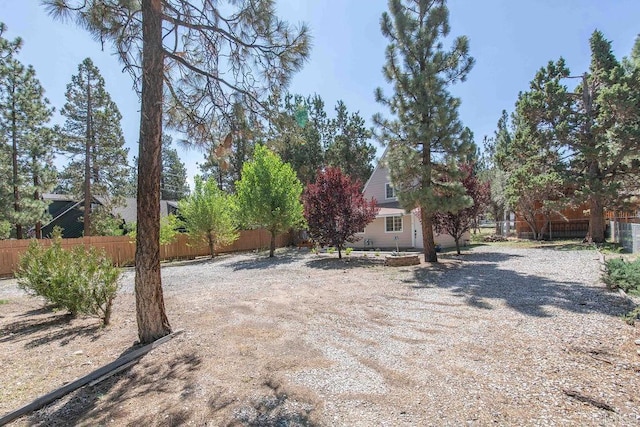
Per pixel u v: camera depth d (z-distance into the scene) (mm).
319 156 24656
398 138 10961
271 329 4715
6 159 15695
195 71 4699
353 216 13469
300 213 15922
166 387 3146
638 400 2527
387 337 4258
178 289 8258
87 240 14703
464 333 4242
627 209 13383
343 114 27656
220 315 5504
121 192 20828
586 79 13688
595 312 4734
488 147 31719
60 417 2732
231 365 3559
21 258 6492
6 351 4273
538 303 5375
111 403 2908
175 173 41344
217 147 5281
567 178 13297
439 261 11328
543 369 3121
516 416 2408
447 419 2416
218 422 2533
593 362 3207
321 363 3518
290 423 2465
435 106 10078
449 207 10039
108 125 20062
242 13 4199
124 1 3732
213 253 17297
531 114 14320
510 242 17781
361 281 8422
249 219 15594
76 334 4867
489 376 3047
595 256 10492
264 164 15008
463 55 10305
